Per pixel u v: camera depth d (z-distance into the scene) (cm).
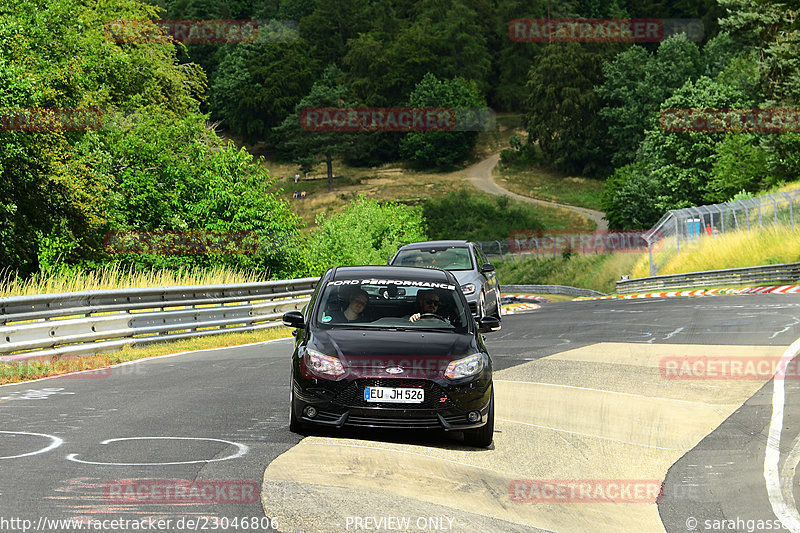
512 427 2256
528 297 14250
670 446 2095
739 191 16025
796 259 9600
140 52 11512
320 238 14900
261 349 4097
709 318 5141
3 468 1559
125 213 8462
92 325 3750
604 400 2661
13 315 3275
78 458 1658
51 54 8888
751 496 1656
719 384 2933
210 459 1688
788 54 14012
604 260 16988
